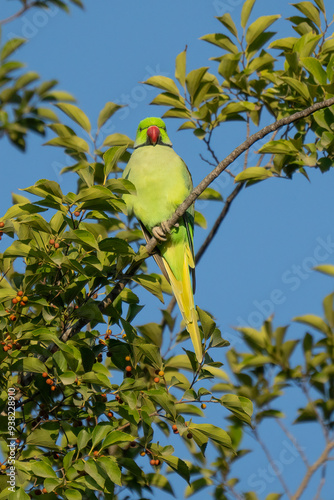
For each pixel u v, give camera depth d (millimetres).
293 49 10484
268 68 11734
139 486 8406
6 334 7109
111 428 6797
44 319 7375
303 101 10289
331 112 9586
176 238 10391
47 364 7887
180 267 10516
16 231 8117
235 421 10078
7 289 7234
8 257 7172
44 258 7012
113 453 8414
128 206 11039
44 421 7352
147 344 7398
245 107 11078
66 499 6512
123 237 9852
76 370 6977
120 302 8414
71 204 6992
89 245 7008
